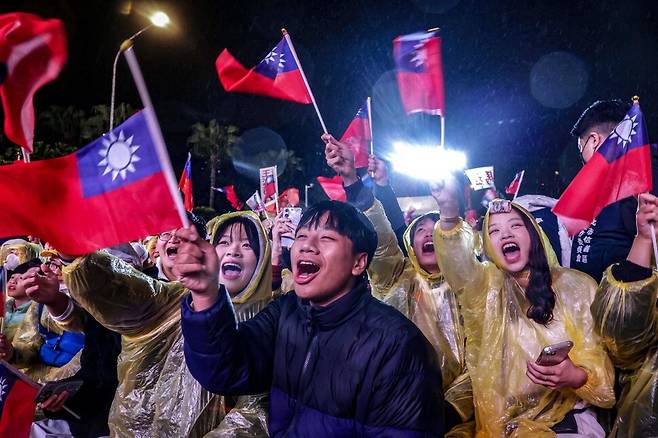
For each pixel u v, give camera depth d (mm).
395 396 2500
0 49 2494
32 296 3838
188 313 2453
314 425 2562
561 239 3830
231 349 2520
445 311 3902
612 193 2875
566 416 3182
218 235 3740
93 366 3965
